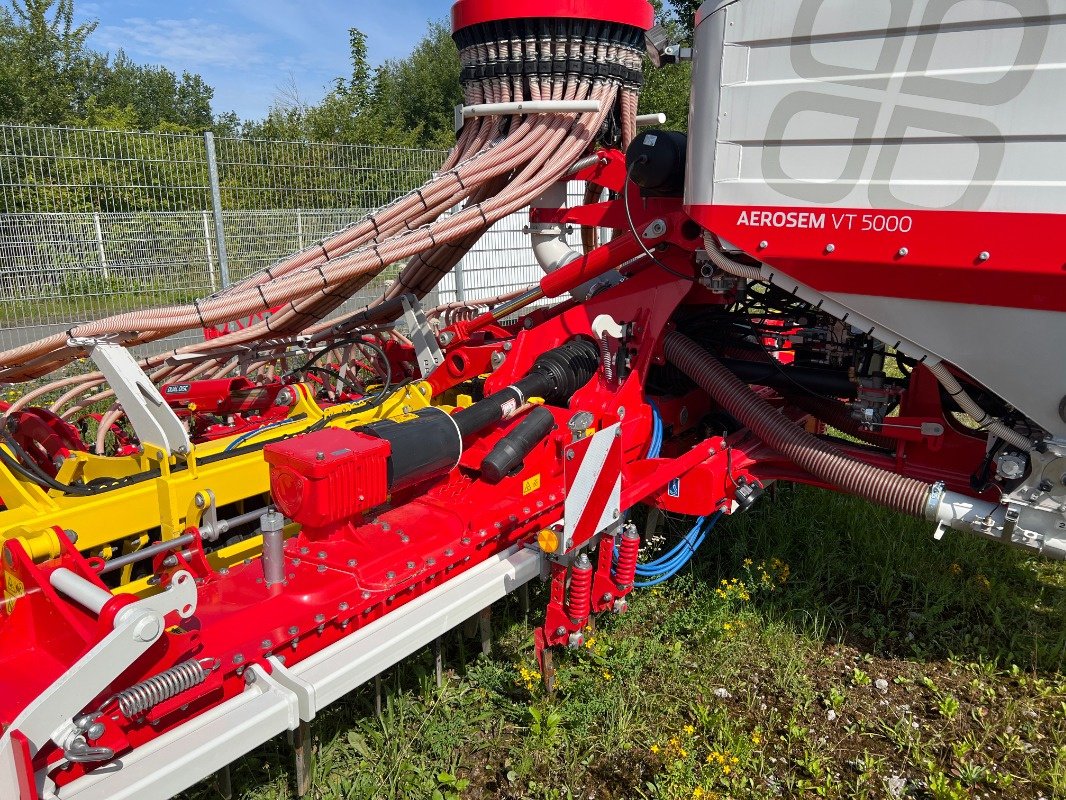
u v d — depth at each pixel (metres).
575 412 3.10
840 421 3.45
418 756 2.46
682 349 3.36
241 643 1.96
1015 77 2.21
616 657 2.95
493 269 10.16
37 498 2.49
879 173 2.48
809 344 3.50
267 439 3.15
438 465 2.63
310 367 4.16
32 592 1.86
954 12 2.26
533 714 2.56
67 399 3.61
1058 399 2.41
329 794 2.28
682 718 2.71
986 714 2.75
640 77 4.11
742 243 2.79
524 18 3.61
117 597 1.68
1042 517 2.49
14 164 7.27
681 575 3.60
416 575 2.37
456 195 3.55
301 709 1.95
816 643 3.16
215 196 7.64
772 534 3.95
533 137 3.67
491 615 3.17
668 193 3.39
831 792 2.39
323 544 2.38
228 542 3.19
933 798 2.38
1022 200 2.28
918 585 3.54
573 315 3.53
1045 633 3.18
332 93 20.69
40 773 1.58
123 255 7.83
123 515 2.60
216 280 8.24
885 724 2.70
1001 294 2.38
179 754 1.71
